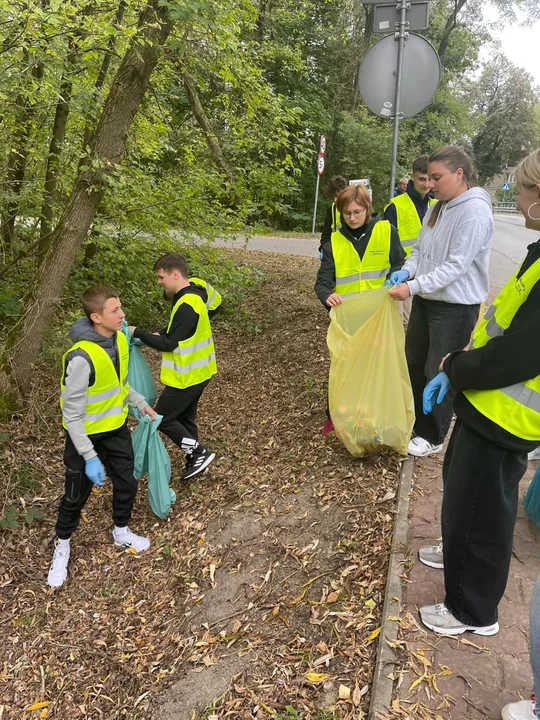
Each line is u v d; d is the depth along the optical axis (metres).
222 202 7.16
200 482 3.99
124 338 3.18
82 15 3.99
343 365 3.38
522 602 2.39
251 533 3.21
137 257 6.76
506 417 1.81
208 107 7.84
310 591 2.60
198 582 2.99
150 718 2.25
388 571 2.54
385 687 1.97
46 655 2.77
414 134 21.59
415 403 3.60
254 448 4.33
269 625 2.49
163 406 3.79
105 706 2.44
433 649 2.12
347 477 3.41
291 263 10.59
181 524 3.56
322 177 20.27
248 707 2.09
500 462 1.91
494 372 1.76
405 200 4.58
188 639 2.62
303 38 17.66
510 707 1.82
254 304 8.06
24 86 4.21
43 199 5.39
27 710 2.49
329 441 3.95
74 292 6.32
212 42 4.84
